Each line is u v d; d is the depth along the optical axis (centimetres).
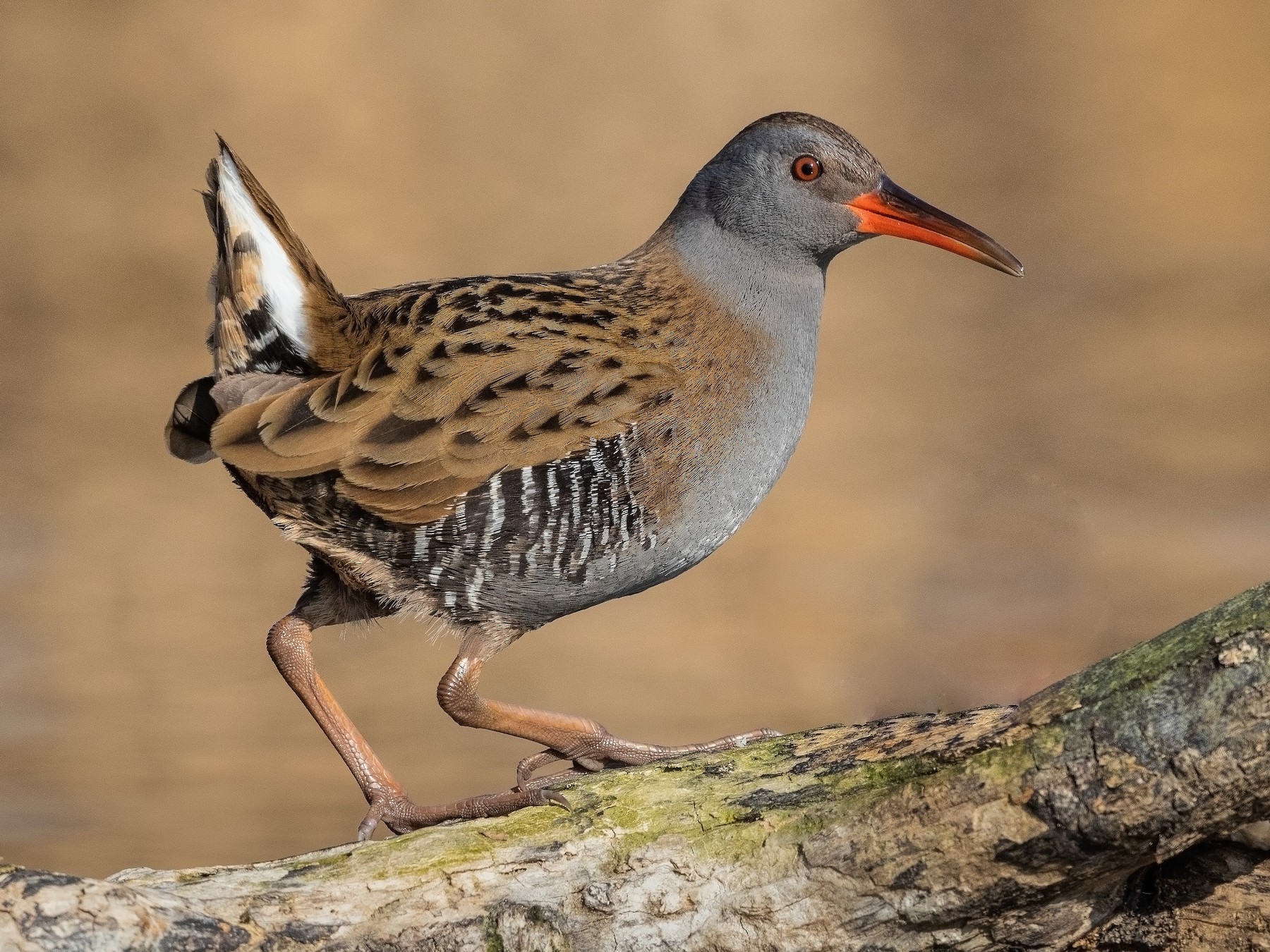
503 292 806
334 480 761
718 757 688
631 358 790
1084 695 593
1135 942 630
